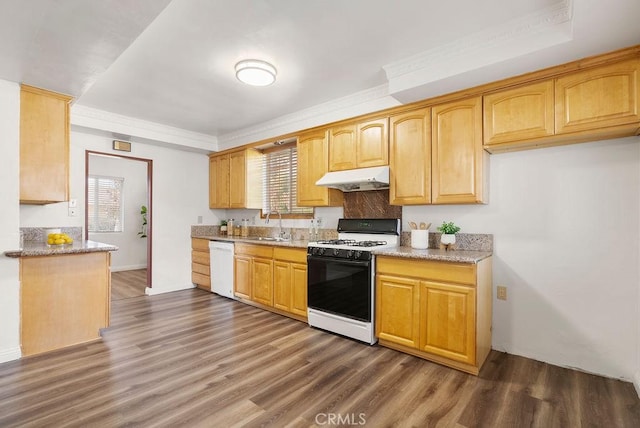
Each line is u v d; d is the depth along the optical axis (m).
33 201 2.85
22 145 2.61
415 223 3.19
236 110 3.82
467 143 2.66
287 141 4.29
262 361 2.51
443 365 2.46
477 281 2.32
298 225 4.38
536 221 2.58
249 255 4.10
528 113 2.38
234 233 5.19
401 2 1.90
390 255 2.70
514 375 2.32
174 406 1.91
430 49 2.43
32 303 2.59
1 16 1.69
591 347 2.36
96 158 6.20
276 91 3.23
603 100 2.10
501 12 2.00
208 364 2.45
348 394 2.06
